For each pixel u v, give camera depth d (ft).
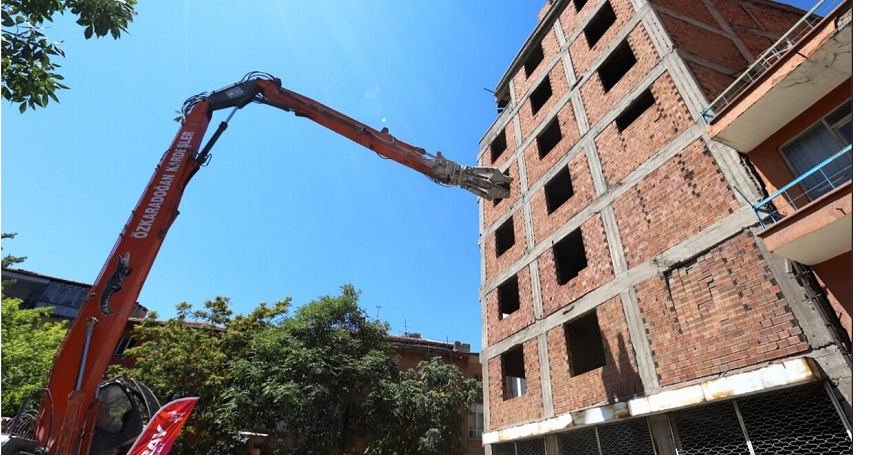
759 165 27.22
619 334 33.30
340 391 55.16
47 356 55.36
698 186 31.04
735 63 40.16
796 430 21.79
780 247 21.97
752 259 26.11
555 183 49.98
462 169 35.83
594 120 44.65
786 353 22.98
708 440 25.36
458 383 71.46
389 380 60.70
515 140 59.47
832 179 23.57
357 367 56.80
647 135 37.04
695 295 28.71
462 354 84.84
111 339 20.84
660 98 37.06
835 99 23.75
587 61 49.57
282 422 60.90
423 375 68.39
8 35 18.54
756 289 25.40
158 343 58.85
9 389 50.44
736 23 46.55
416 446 56.59
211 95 31.24
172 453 49.88
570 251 48.14
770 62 38.11
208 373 55.16
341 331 60.85
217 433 51.39
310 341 58.95
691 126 33.19
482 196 36.99
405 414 57.72
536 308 44.19
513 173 57.16
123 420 21.30
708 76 36.63
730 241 27.63
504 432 42.60
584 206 41.63
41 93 19.44
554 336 40.40
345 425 57.41
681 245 30.73
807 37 22.47
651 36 40.55
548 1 64.69
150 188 25.40
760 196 26.71
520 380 68.74
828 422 20.76
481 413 77.30
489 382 48.98
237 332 61.00
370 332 65.00
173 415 20.36
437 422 59.67
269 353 56.24
